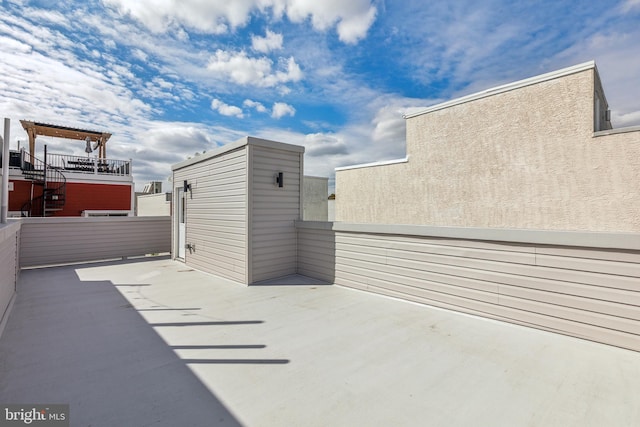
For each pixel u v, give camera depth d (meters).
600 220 5.62
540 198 6.40
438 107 8.32
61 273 7.21
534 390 2.29
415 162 8.89
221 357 2.89
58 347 3.13
